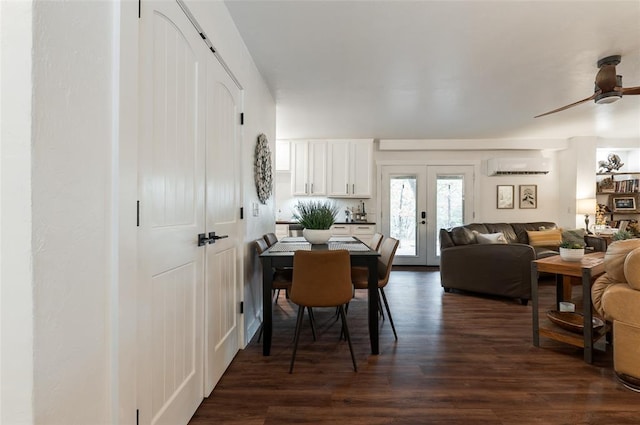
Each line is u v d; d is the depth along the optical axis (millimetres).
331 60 2596
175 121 1312
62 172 750
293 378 1884
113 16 921
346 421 1498
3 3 673
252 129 2562
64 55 753
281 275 2596
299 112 3988
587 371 1971
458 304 3451
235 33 2094
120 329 940
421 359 2137
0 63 672
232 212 2090
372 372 1959
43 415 707
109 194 910
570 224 5422
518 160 5480
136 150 1013
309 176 5406
